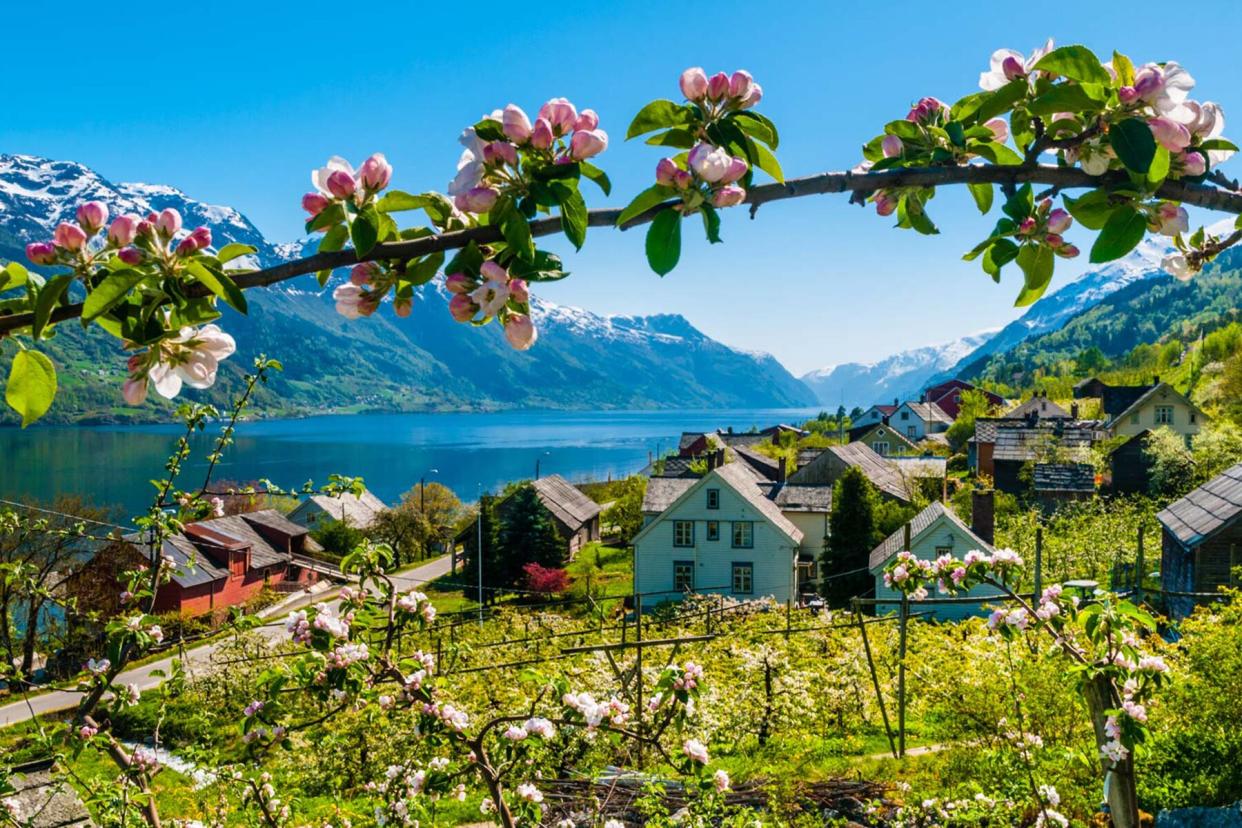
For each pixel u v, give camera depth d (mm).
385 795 6230
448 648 4594
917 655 15781
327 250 1543
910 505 43156
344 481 6430
